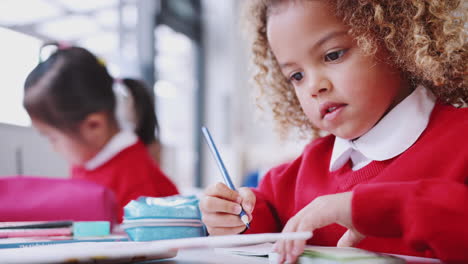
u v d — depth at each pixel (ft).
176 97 12.35
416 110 2.31
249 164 12.60
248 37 3.19
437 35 2.32
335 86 2.18
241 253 1.93
